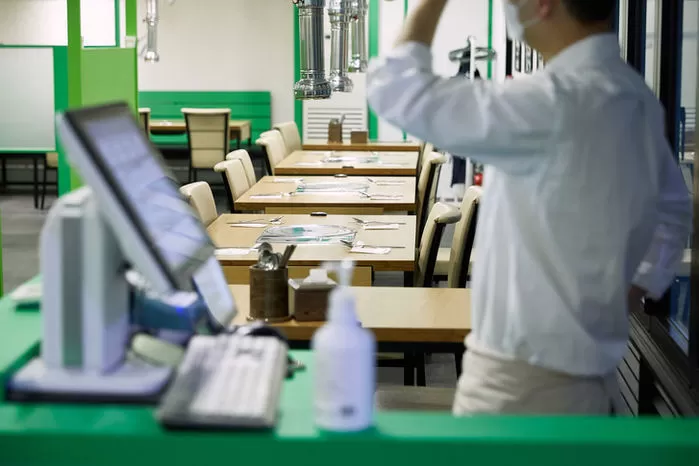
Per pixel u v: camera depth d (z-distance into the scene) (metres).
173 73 16.00
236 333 2.44
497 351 2.34
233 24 15.88
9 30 14.52
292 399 2.23
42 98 9.12
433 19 2.28
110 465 1.84
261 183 7.70
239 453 1.82
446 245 10.10
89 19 9.44
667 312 3.92
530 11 2.30
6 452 1.85
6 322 2.50
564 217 2.22
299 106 15.62
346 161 9.52
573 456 1.81
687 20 3.85
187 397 1.88
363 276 4.50
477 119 2.17
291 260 4.48
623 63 2.34
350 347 1.83
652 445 1.80
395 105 2.21
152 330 2.22
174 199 2.25
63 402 2.00
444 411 3.40
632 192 2.25
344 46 7.28
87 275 1.98
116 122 2.08
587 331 2.25
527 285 2.26
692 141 3.79
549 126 2.17
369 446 1.81
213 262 2.64
